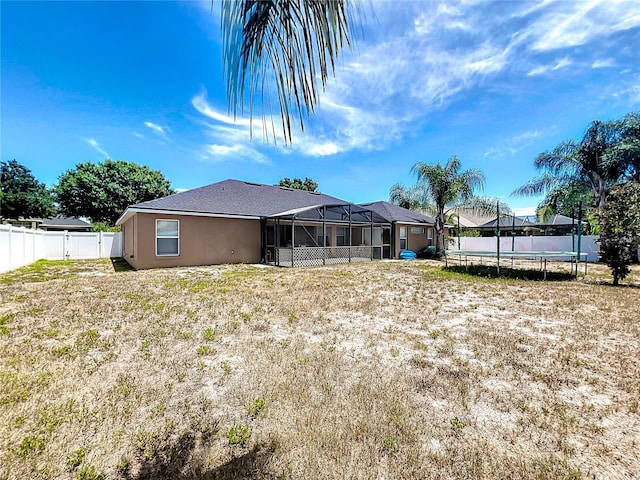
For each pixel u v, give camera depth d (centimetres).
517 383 303
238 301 631
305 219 1357
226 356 365
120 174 2831
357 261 1588
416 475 188
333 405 262
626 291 764
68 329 457
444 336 438
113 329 458
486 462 199
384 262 1556
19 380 303
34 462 199
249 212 1427
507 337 432
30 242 1304
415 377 312
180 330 454
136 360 353
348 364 343
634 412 255
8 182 2973
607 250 873
